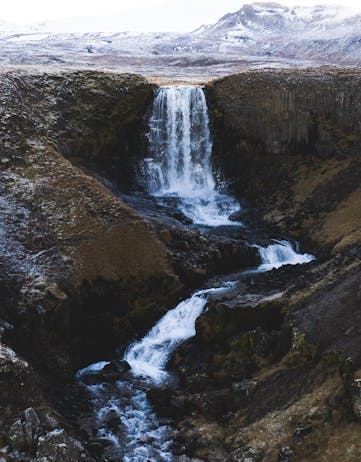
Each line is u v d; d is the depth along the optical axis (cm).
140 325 2269
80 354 2078
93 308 2200
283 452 1320
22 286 2042
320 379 1480
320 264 2445
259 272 2634
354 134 3428
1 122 2898
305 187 3388
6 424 1434
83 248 2305
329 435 1316
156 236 2531
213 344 1930
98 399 1794
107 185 3300
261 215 3362
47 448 1363
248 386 1609
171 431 1595
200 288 2442
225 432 1520
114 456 1500
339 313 1636
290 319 1752
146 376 1927
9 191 2517
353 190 3159
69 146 3328
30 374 1594
